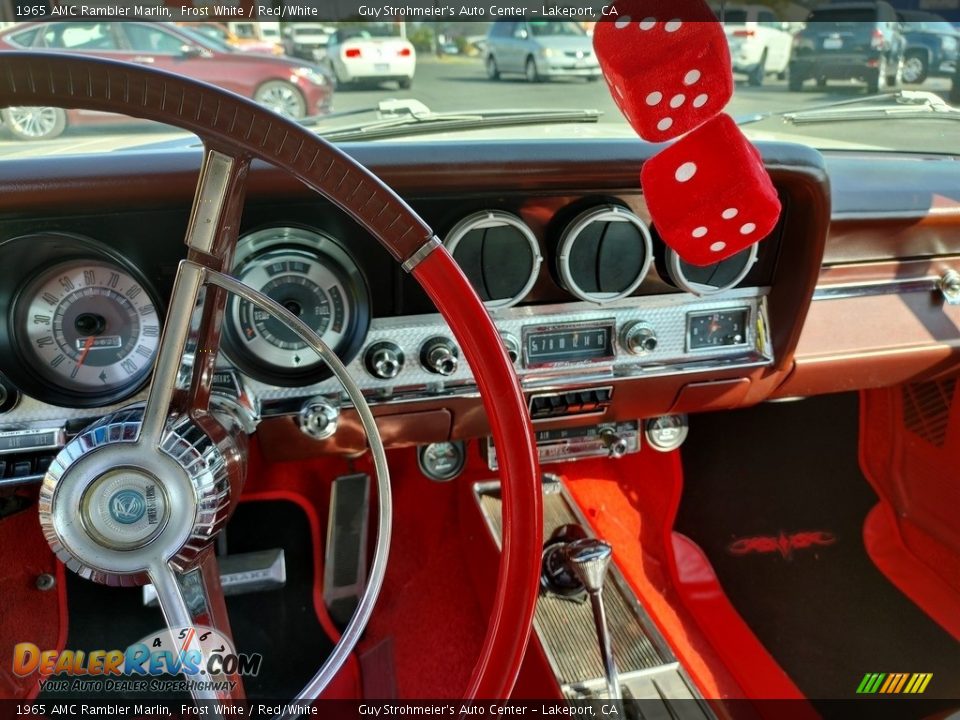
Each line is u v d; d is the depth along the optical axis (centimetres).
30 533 159
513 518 81
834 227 147
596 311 140
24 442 122
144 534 77
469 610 184
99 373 123
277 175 113
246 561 173
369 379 135
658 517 201
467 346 76
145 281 116
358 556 177
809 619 170
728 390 156
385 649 175
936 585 169
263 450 141
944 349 158
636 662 152
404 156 117
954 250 157
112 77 65
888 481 182
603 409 153
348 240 123
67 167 107
